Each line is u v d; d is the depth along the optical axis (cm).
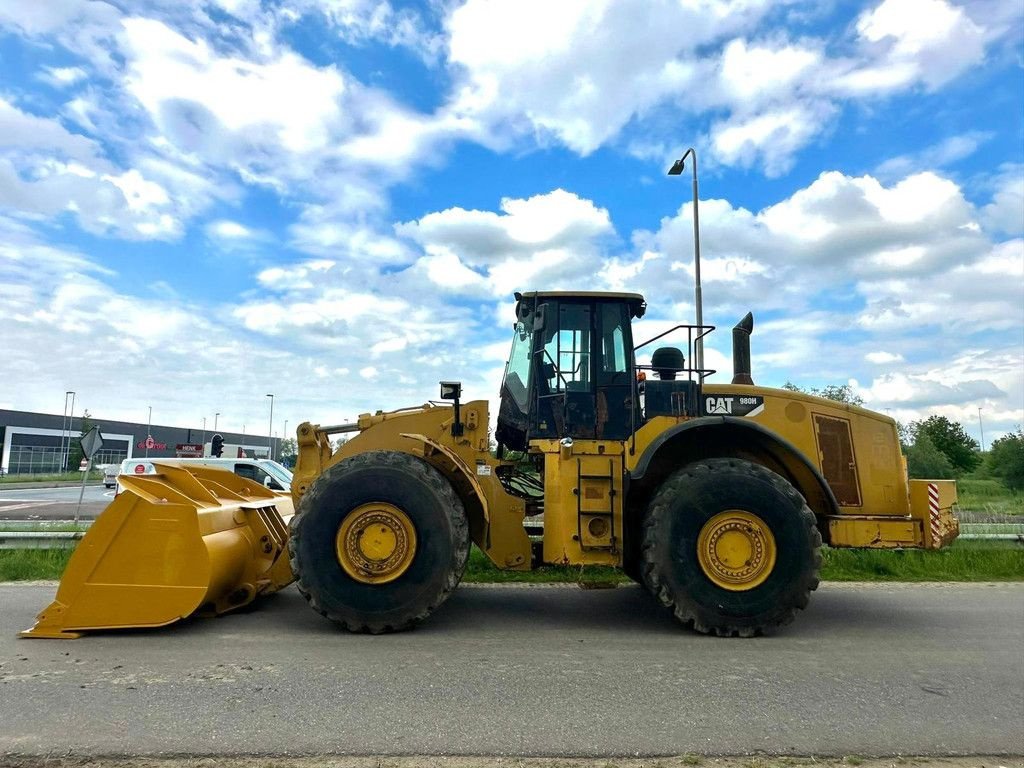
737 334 675
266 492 676
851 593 720
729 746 316
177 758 294
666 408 600
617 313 645
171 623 492
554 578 771
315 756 297
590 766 294
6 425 5381
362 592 498
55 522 1219
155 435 6906
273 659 435
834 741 324
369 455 526
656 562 515
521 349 671
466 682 395
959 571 848
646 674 416
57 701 358
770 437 552
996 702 378
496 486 570
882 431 612
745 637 512
